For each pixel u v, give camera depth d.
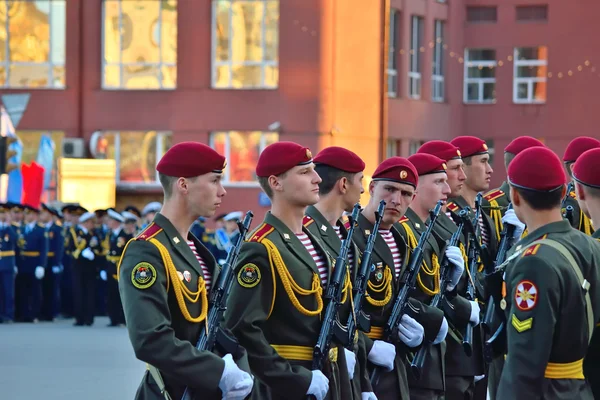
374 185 10.51
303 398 8.57
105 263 27.16
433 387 10.81
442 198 11.60
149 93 40.22
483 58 49.53
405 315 10.38
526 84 49.16
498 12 49.00
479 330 11.66
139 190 40.06
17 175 34.09
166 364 7.68
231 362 7.89
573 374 7.91
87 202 37.59
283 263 8.75
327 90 39.47
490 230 12.53
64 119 40.41
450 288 11.22
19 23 40.66
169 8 40.28
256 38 39.81
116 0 40.41
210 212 8.21
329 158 9.76
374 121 41.09
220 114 39.84
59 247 28.64
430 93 46.47
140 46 40.38
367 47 40.69
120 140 40.50
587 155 8.72
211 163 8.18
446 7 47.69
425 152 12.30
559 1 48.38
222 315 8.24
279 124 39.47
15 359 20.11
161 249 7.96
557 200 8.08
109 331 25.61
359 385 9.62
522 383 7.65
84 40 40.44
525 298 7.70
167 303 7.90
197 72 39.97
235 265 8.39
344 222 10.67
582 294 7.80
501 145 49.28
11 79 40.72
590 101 48.31
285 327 8.84
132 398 15.83
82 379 17.62
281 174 8.95
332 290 8.98
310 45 39.34
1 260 27.44
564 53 48.47
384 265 10.33
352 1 40.16
